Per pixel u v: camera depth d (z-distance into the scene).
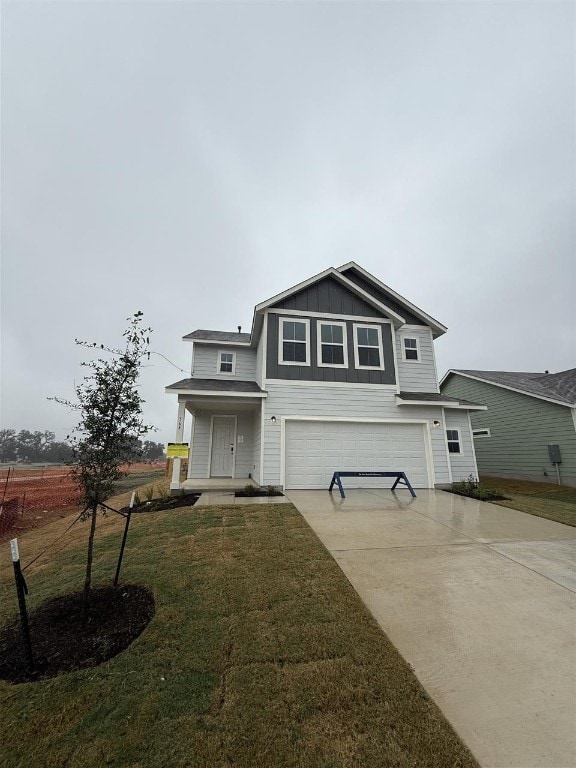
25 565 4.90
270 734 1.88
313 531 5.73
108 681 2.33
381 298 13.16
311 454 10.48
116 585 3.82
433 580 3.87
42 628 3.05
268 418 10.38
